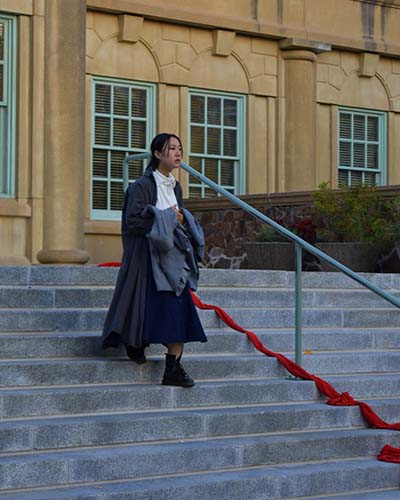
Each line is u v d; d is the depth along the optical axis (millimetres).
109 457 7316
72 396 7883
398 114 19922
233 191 18094
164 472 7543
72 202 14766
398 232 14039
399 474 8320
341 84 19250
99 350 8773
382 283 12031
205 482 7406
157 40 17094
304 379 9172
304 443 8203
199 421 8047
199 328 8281
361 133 19656
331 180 19109
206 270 10914
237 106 18141
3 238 14828
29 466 7020
